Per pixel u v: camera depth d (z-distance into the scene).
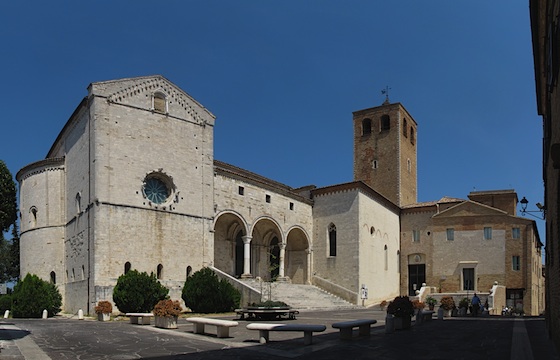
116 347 18.34
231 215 51.91
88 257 41.31
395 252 68.75
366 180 81.25
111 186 42.06
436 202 70.75
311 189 63.16
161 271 44.12
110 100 43.16
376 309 49.91
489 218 65.44
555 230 15.27
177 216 46.06
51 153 57.62
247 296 43.34
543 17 16.22
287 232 57.72
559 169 12.73
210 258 48.12
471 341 19.45
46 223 48.62
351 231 57.97
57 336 21.94
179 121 47.91
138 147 44.38
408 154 82.56
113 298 38.12
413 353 16.36
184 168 47.50
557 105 12.79
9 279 89.00
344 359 15.30
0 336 21.72
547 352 16.25
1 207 19.69
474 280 64.81
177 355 16.38
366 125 83.69
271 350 17.44
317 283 59.66
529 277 62.38
